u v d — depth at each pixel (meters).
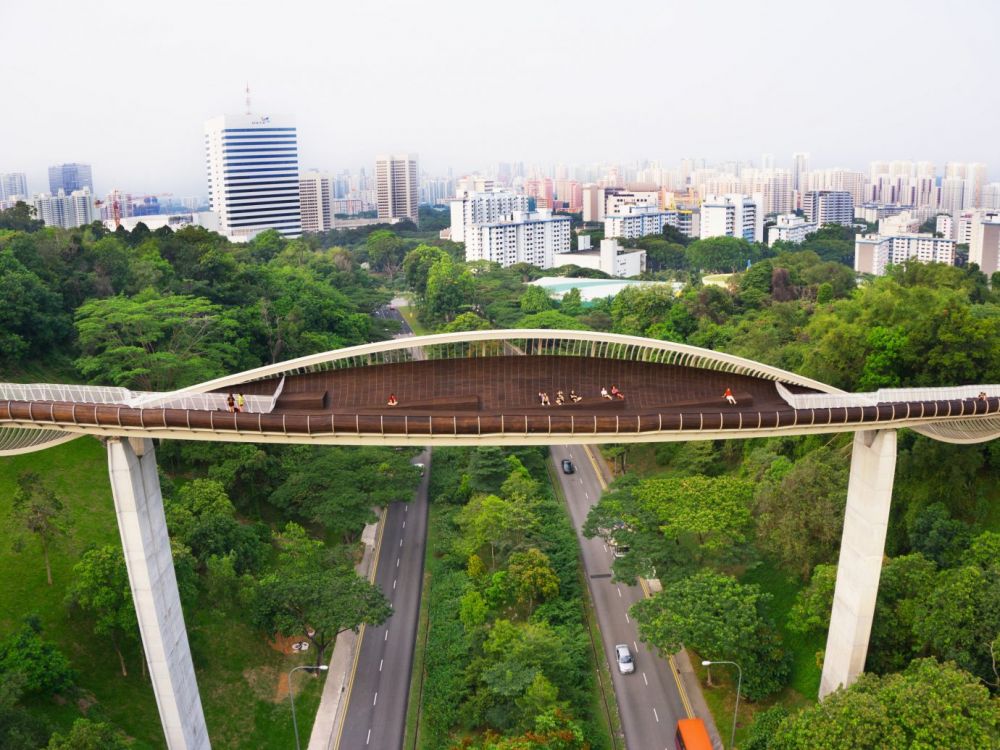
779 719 74.81
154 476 71.94
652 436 73.19
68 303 145.50
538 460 138.50
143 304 132.62
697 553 95.19
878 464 74.25
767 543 93.31
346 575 93.00
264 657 90.69
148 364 127.62
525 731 74.00
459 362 84.38
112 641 84.31
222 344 137.62
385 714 83.75
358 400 80.75
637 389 84.25
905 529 93.62
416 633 96.50
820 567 85.19
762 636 82.56
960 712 59.84
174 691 71.81
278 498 112.94
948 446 91.12
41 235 157.12
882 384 102.31
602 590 103.62
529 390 83.94
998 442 93.56
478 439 71.94
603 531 115.06
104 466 111.56
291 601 87.62
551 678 80.88
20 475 95.31
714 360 82.38
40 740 65.88
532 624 90.19
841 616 78.06
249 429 69.19
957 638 70.69
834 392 80.88
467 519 109.81
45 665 73.69
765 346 146.88
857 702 62.69
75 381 129.12
